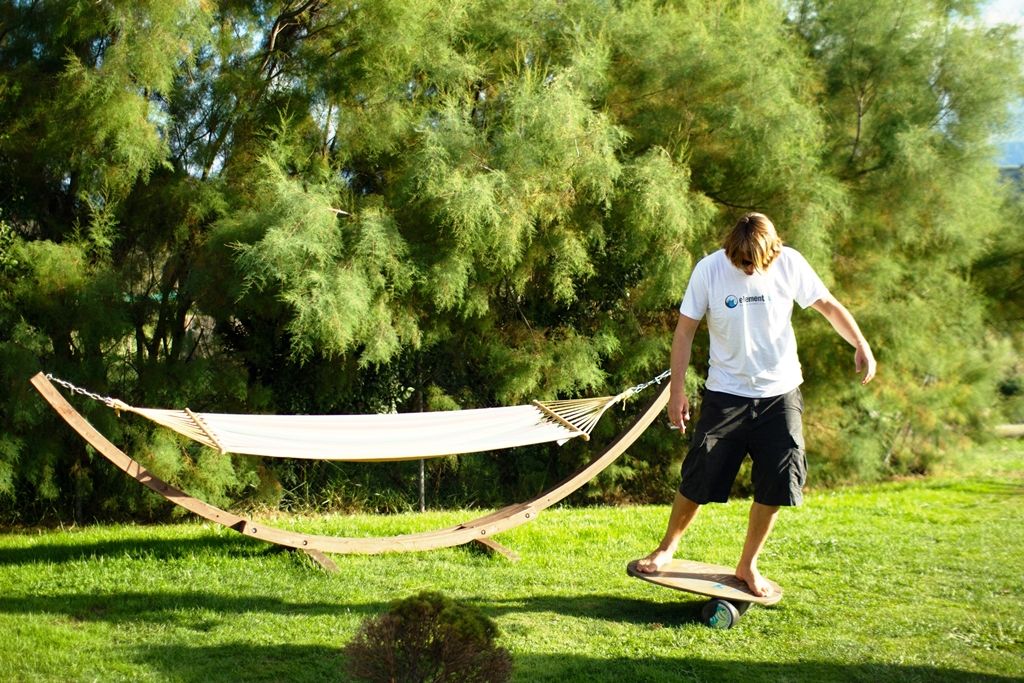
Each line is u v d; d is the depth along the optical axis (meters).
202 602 4.69
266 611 4.54
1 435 7.56
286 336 8.93
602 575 5.28
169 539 6.19
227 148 8.58
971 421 12.52
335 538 5.46
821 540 6.26
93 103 7.22
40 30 7.64
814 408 11.06
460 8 8.38
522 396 9.33
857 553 5.87
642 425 5.85
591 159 7.99
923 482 10.91
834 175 10.25
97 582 5.09
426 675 2.84
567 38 8.71
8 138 7.63
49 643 4.03
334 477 9.41
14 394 7.40
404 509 9.46
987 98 10.15
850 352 10.52
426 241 8.21
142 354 8.46
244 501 8.93
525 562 5.60
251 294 7.92
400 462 9.71
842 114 10.56
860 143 10.49
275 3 8.52
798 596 4.80
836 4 10.31
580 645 4.00
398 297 8.23
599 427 9.92
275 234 7.25
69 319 7.65
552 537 6.35
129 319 7.94
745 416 4.12
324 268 7.55
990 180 10.62
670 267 8.55
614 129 8.22
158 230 8.41
